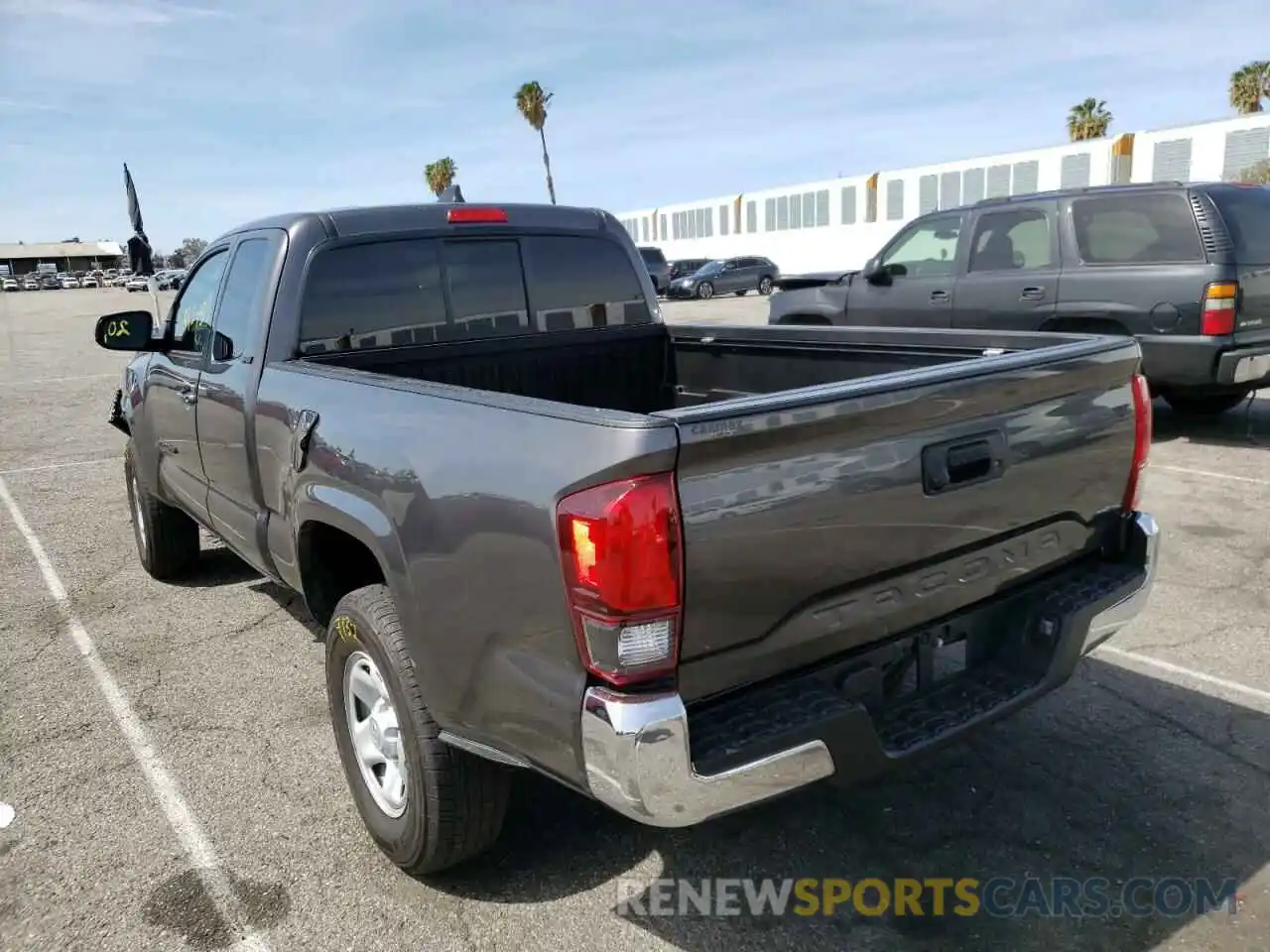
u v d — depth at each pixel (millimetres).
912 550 2342
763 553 2068
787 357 3910
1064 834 2932
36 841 3043
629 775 1945
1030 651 2666
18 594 5324
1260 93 39281
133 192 11578
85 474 8469
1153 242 7254
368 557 3246
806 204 38938
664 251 51500
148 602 5152
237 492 3750
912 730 2389
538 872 2828
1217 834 2906
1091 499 2795
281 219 3660
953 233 8602
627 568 1900
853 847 2912
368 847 2971
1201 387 7215
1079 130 46344
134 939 2596
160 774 3414
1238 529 5660
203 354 4055
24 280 88812
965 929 2559
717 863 2854
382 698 2775
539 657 2109
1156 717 3580
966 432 2398
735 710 2141
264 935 2598
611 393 4367
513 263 4027
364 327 3646
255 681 4148
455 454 2283
